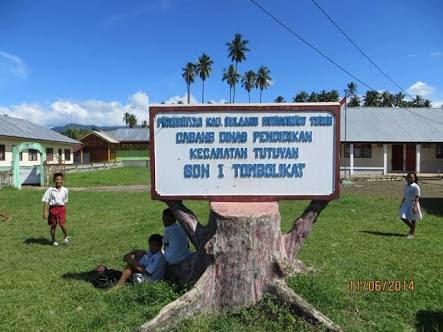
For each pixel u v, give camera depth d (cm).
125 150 7244
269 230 555
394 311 574
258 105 607
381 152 3941
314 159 606
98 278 686
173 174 616
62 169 3762
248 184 611
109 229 1241
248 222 546
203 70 8944
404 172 3938
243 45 8825
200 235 613
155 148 615
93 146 6444
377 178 3403
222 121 611
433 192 2394
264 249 551
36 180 3120
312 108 603
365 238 1052
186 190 615
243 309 535
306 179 607
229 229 548
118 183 3136
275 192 609
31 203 1886
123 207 1717
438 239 1045
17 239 1117
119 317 548
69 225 1320
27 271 789
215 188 613
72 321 546
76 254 939
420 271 754
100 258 884
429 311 570
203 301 535
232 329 496
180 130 614
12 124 4166
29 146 2900
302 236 619
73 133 8919
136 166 6066
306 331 491
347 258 843
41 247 1019
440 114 4275
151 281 646
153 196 616
